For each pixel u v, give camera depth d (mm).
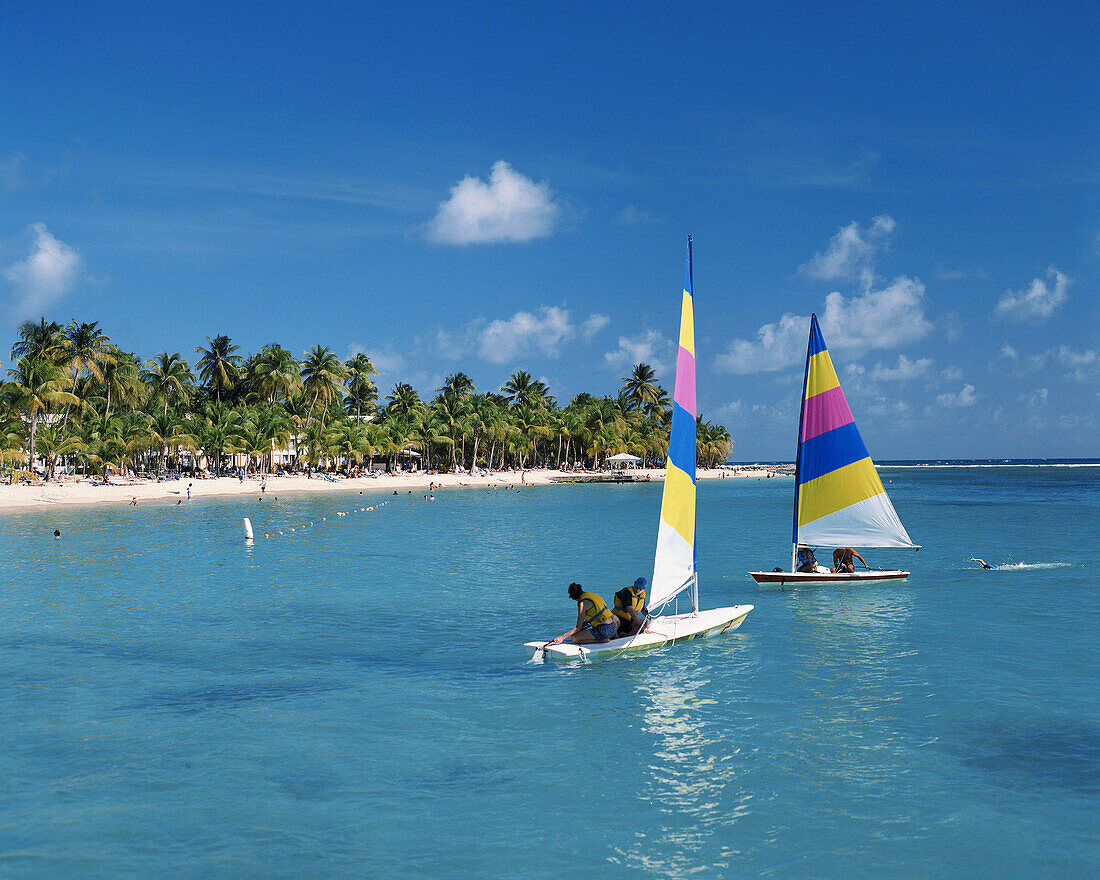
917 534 48406
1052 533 48812
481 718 14359
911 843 9750
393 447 130375
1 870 9109
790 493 119500
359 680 16812
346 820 10375
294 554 39750
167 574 32688
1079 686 15969
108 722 14094
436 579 31391
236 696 15672
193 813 10562
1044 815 10445
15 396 86375
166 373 117188
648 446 172125
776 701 15234
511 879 8977
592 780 11641
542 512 72625
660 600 19641
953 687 15984
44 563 36062
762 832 10055
